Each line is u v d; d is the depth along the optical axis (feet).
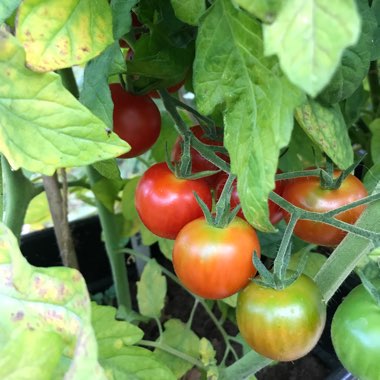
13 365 0.38
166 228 0.58
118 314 0.99
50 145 0.40
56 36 0.39
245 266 0.51
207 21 0.40
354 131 0.99
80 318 0.38
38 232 1.20
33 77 0.38
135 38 0.63
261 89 0.37
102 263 1.27
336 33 0.25
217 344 1.06
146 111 0.63
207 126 0.62
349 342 0.53
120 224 1.04
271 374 0.98
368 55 0.46
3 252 0.41
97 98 0.46
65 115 0.39
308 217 0.51
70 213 1.63
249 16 0.37
